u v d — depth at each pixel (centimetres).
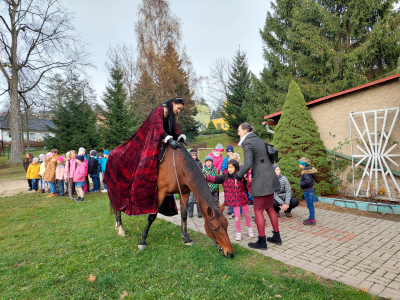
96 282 304
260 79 2116
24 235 507
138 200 384
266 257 363
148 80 2498
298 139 734
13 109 2172
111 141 2102
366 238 431
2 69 2128
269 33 1942
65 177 907
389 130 640
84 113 2147
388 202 637
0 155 3303
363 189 700
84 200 868
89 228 534
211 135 3953
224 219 321
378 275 307
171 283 298
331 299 258
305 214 597
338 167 741
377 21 1274
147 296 272
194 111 3338
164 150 394
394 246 394
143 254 383
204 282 296
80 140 2030
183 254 374
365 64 1403
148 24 2512
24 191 1190
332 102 767
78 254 396
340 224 512
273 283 291
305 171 516
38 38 2170
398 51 1234
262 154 391
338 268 327
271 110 1897
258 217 393
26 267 354
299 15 1588
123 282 305
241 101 2922
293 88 786
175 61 2695
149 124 404
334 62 1488
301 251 384
